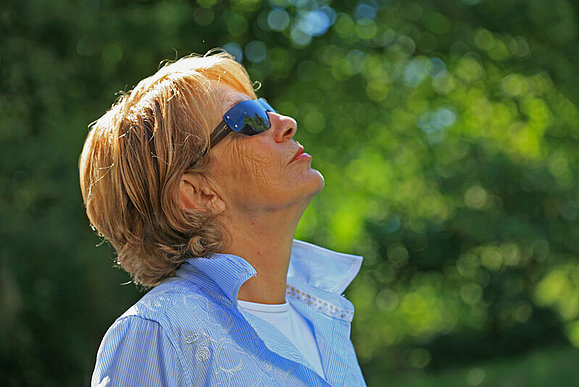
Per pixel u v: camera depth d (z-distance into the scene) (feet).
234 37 42.29
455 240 60.18
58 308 30.86
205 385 6.34
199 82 7.38
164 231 7.25
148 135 7.21
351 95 47.83
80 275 30.94
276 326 7.54
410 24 44.96
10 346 29.55
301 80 45.27
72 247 30.17
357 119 49.44
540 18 43.42
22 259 29.22
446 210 57.67
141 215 7.28
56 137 29.19
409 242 60.59
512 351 67.05
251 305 7.36
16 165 28.02
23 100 27.89
